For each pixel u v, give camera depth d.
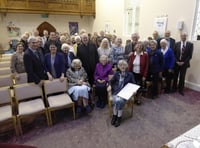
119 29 6.47
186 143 1.35
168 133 2.35
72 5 7.39
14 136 2.31
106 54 3.62
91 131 2.42
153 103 3.28
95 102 3.33
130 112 2.94
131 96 2.54
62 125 2.57
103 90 3.07
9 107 2.35
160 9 4.54
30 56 2.53
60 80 2.76
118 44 3.83
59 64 2.91
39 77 2.66
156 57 3.36
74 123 2.62
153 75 3.44
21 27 6.97
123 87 2.74
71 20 7.97
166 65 3.64
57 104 2.49
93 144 2.15
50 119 2.52
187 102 3.30
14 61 3.03
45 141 2.21
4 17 6.56
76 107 2.84
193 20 3.81
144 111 2.97
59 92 2.81
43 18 7.34
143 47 3.40
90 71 3.46
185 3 3.91
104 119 2.73
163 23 4.50
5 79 2.88
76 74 2.93
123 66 2.73
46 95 2.66
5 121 2.15
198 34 3.85
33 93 2.57
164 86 3.86
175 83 3.85
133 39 3.84
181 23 4.02
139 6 5.44
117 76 2.81
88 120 2.71
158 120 2.68
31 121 2.66
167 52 3.59
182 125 2.53
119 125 2.56
